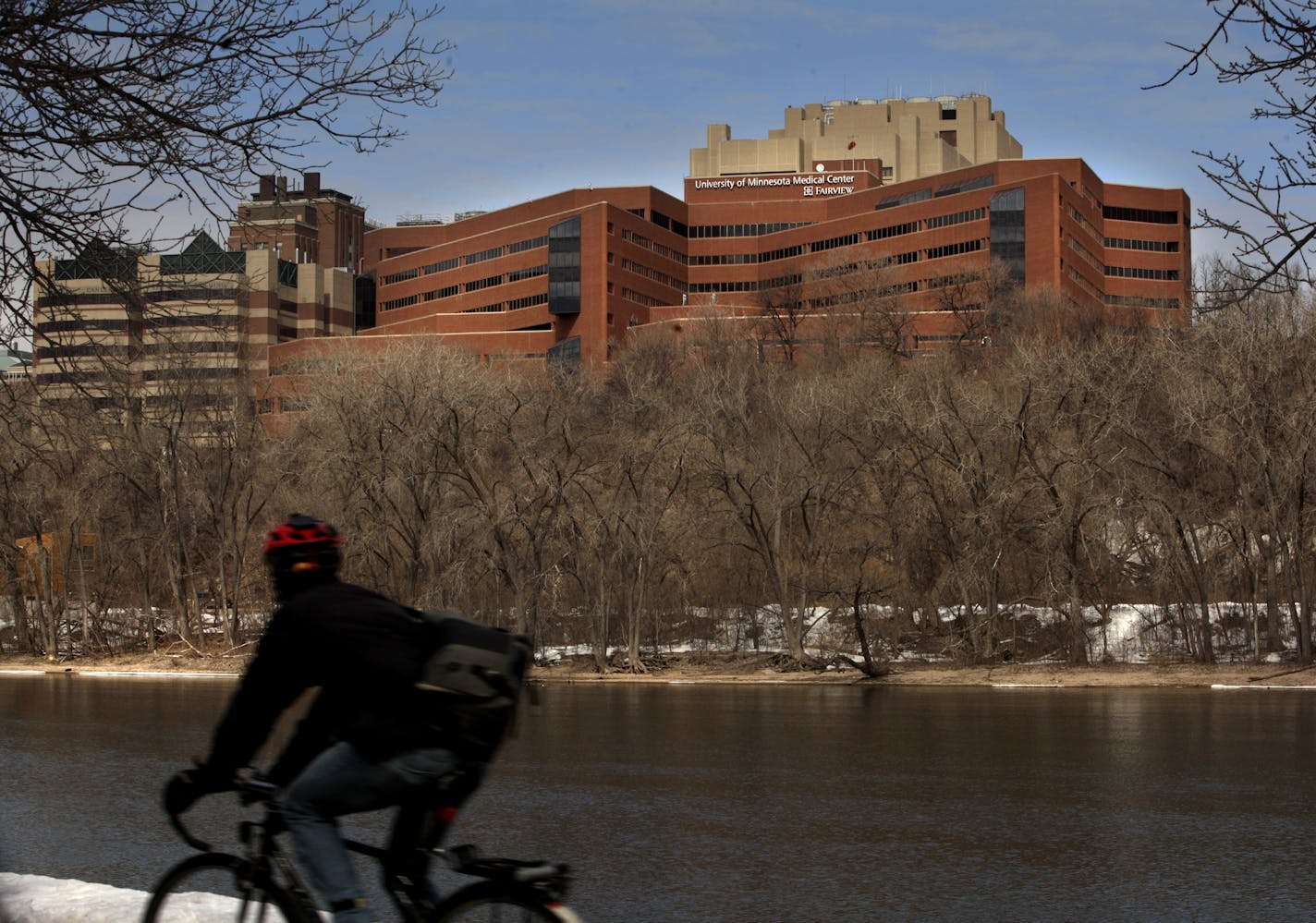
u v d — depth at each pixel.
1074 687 43.19
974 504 49.69
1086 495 48.88
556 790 17.89
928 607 51.38
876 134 197.50
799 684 45.88
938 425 50.59
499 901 5.14
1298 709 33.41
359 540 52.19
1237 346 47.50
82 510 57.31
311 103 9.96
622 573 52.53
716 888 11.21
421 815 5.27
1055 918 10.03
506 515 51.16
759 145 198.62
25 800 16.91
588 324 144.62
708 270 161.38
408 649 5.20
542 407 54.47
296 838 5.26
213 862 5.81
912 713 32.44
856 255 118.19
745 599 54.88
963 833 14.22
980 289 104.75
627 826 14.70
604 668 50.81
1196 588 52.12
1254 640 50.81
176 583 59.22
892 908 10.39
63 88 9.42
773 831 14.36
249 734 5.39
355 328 172.75
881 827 14.65
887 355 87.12
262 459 58.50
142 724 29.12
